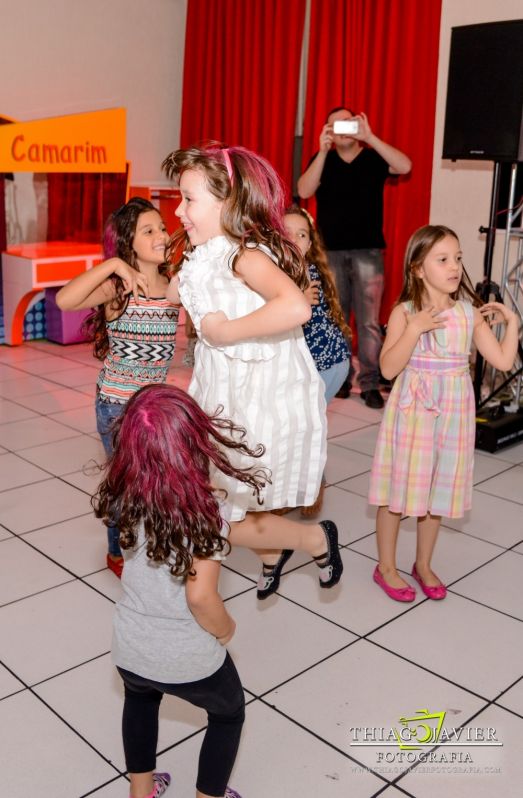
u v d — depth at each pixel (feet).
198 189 5.36
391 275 17.80
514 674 7.20
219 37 20.43
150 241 7.61
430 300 7.96
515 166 13.20
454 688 6.97
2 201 19.02
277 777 5.92
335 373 9.40
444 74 16.21
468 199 16.14
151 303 7.73
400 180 17.10
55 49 19.76
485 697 6.87
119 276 7.63
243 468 5.78
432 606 8.32
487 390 15.51
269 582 7.03
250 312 5.50
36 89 19.65
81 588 8.56
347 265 15.62
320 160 15.15
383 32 16.98
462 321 7.83
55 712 6.60
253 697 6.79
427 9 16.15
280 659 7.34
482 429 13.12
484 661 7.38
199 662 4.75
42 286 18.20
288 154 19.40
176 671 4.73
